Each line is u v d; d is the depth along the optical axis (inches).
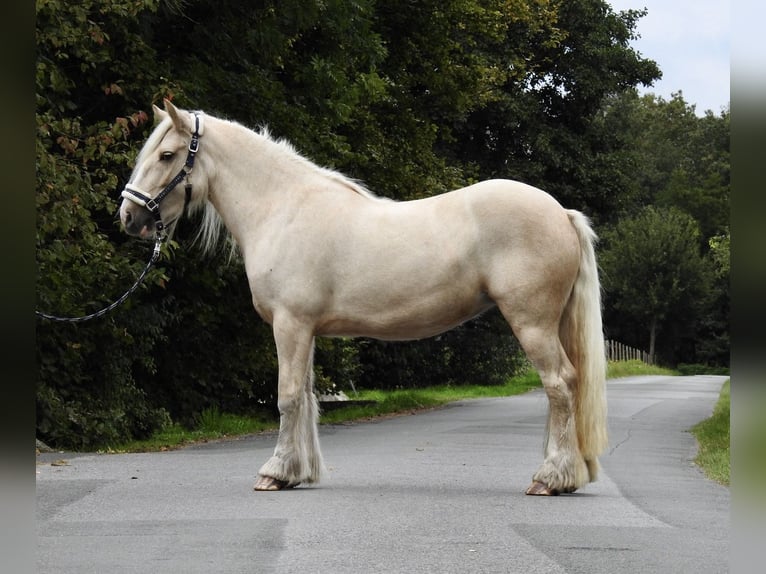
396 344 1395.2
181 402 708.7
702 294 2974.9
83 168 577.3
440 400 1063.6
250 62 749.9
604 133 1688.0
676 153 4143.7
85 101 645.9
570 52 1657.2
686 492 359.9
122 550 237.1
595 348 321.7
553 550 239.0
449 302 320.5
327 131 791.1
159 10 676.7
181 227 650.8
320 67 774.5
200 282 681.6
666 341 3125.0
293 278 328.5
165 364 703.7
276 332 331.6
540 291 314.8
